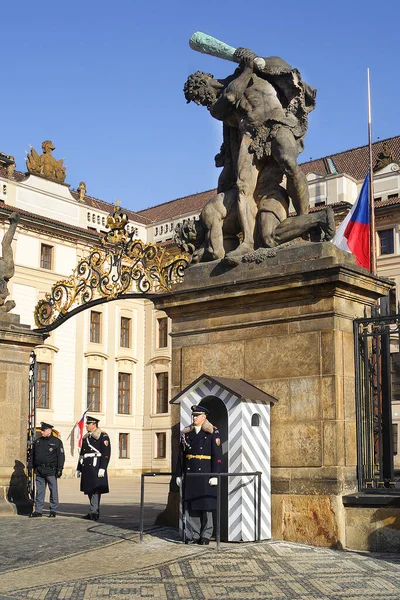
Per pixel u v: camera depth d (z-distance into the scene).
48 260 46.31
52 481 13.47
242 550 8.84
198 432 9.49
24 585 7.43
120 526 11.16
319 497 9.34
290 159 10.48
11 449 14.12
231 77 11.55
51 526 11.67
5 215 43.66
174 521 10.75
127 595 6.89
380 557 8.59
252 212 10.84
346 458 9.45
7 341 14.26
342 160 49.53
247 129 10.94
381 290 10.30
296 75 10.82
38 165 47.19
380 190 43.47
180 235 11.41
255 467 9.55
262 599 6.69
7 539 10.39
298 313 9.91
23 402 14.45
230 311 10.59
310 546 9.24
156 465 51.94
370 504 9.09
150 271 11.93
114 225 12.87
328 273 9.54
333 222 10.24
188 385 10.49
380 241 42.62
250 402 9.59
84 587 7.24
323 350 9.65
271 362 10.07
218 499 8.88
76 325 49.31
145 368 53.53
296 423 9.71
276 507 9.66
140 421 52.94
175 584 7.29
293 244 10.34
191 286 11.05
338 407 9.45
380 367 10.10
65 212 47.62
